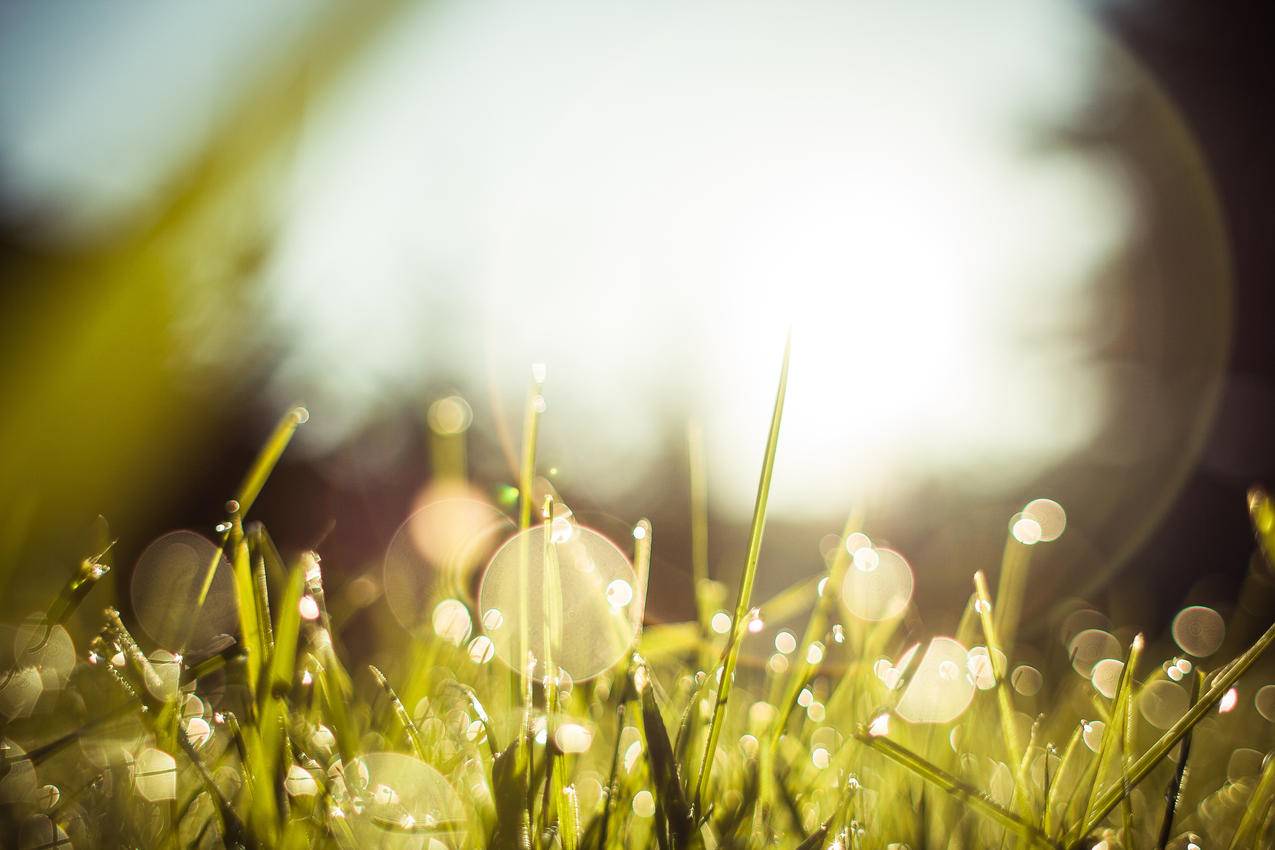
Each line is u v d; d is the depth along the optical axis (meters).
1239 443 6.33
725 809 1.08
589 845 0.93
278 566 1.24
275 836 0.89
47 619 1.12
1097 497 6.45
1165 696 2.05
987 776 1.48
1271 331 6.62
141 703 1.03
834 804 1.20
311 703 1.16
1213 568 5.64
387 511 5.43
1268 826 1.05
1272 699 2.17
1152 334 7.02
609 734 1.46
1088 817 0.98
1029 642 3.47
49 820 0.90
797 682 1.17
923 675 1.45
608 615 1.38
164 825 1.03
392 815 0.98
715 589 1.71
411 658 1.58
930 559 5.46
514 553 1.37
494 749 1.01
